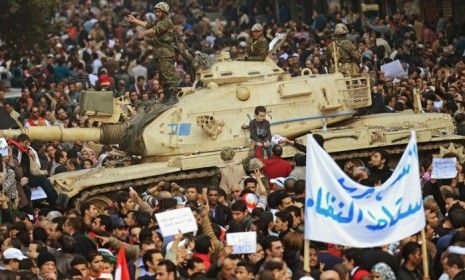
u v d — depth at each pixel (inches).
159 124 2493.8
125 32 4621.1
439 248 1685.5
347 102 2583.7
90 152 2687.0
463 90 3129.9
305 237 1555.1
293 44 3946.9
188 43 4205.2
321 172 1551.4
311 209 1552.7
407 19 4069.9
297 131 2529.5
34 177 2385.6
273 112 2522.1
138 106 2682.1
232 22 4709.6
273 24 4478.3
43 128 2506.2
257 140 2425.0
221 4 5044.3
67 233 1892.2
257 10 4771.2
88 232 1926.7
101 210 2332.7
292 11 4687.5
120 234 1957.4
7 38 3607.3
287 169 2359.7
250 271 1563.7
